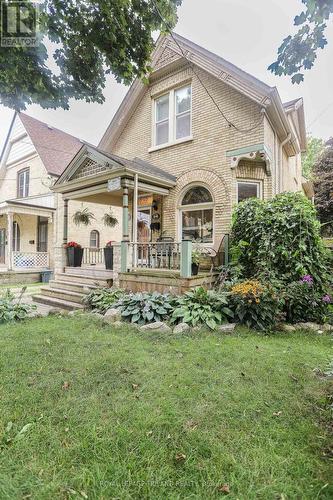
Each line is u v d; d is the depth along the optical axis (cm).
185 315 461
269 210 588
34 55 296
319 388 263
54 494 154
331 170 1534
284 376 286
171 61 838
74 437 197
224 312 480
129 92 933
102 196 938
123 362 315
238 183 745
